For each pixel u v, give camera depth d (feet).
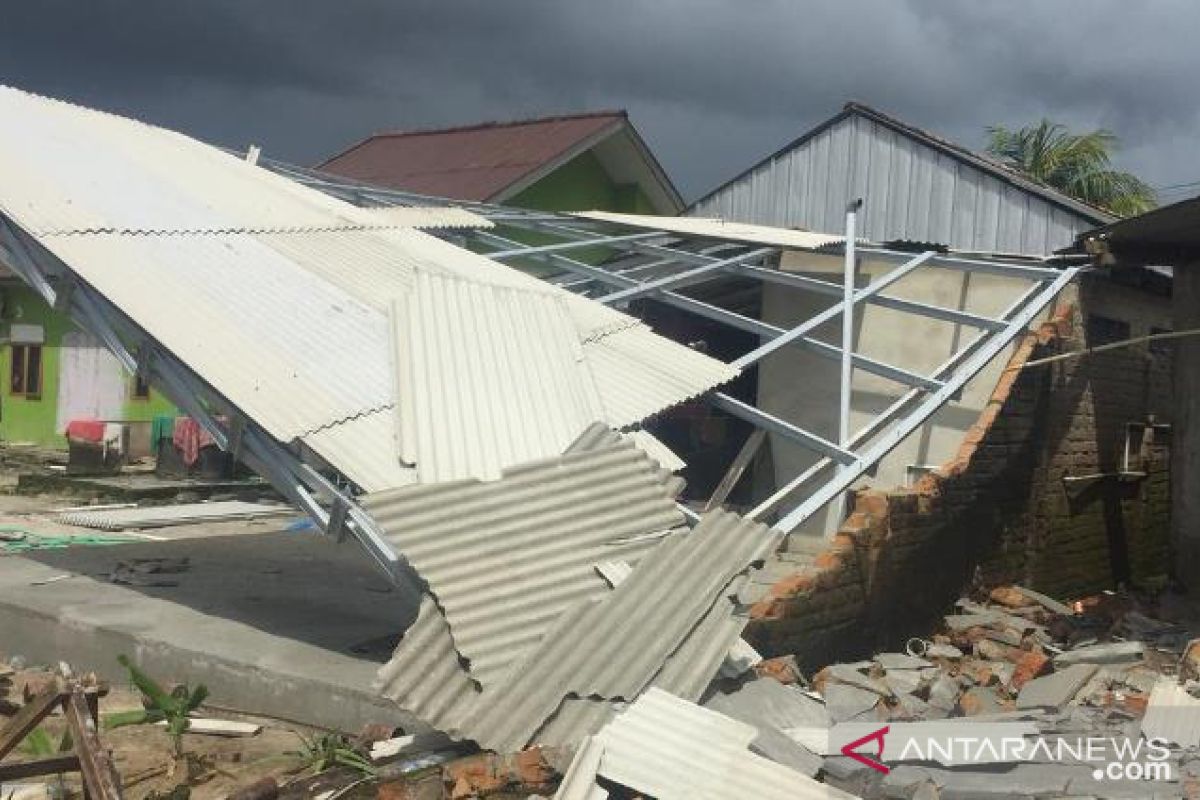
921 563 26.58
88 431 51.78
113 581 27.32
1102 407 34.35
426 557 16.80
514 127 68.18
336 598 26.20
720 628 17.12
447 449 19.57
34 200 25.32
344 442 19.80
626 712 15.49
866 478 32.45
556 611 16.90
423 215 34.91
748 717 16.66
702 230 37.76
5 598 25.14
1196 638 26.78
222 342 21.93
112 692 21.77
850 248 33.01
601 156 66.85
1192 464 31.04
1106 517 34.78
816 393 34.63
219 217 27.68
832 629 22.95
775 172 57.82
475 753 16.22
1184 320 31.50
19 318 64.03
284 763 17.89
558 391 22.48
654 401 23.73
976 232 51.29
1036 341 30.81
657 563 17.61
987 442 29.17
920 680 21.36
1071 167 86.43
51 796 16.47
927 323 33.17
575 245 35.40
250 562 30.71
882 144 54.44
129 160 30.32
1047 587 31.71
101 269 23.32
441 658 16.03
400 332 22.65
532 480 18.75
